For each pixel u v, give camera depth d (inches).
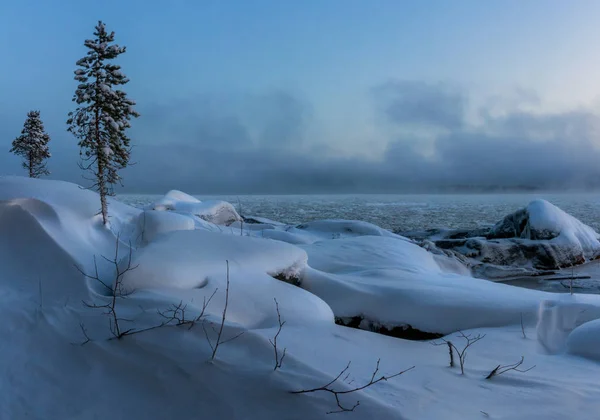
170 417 161.5
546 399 186.2
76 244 327.3
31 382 179.3
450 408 173.5
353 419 156.6
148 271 274.5
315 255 561.9
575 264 781.9
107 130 406.3
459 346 281.7
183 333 202.1
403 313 353.7
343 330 279.6
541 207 850.1
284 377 175.9
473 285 419.2
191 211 906.1
